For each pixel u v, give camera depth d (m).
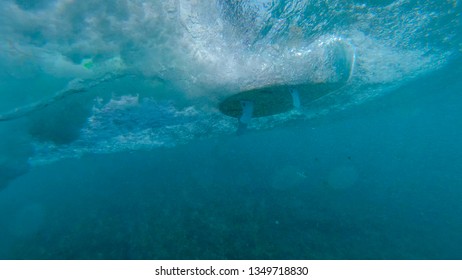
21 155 13.20
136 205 17.55
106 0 5.16
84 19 5.41
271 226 12.60
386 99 22.11
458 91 24.75
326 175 22.27
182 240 11.82
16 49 5.67
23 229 17.88
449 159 24.50
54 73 6.76
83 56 6.38
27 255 12.99
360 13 7.05
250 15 5.99
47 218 18.92
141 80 8.16
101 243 12.65
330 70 8.63
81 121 10.65
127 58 6.84
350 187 18.61
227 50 7.06
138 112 11.02
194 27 6.14
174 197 18.22
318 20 6.74
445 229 12.23
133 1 5.30
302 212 14.12
